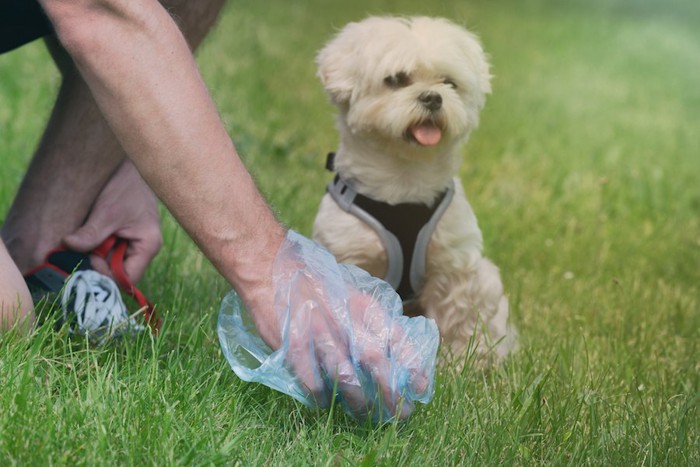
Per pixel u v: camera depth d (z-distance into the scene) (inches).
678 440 111.4
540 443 111.7
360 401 104.0
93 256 138.0
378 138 146.9
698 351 151.8
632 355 144.5
